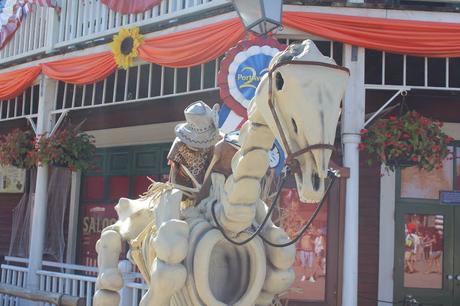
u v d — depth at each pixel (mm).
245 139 3096
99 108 9141
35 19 9336
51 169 9781
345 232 6652
